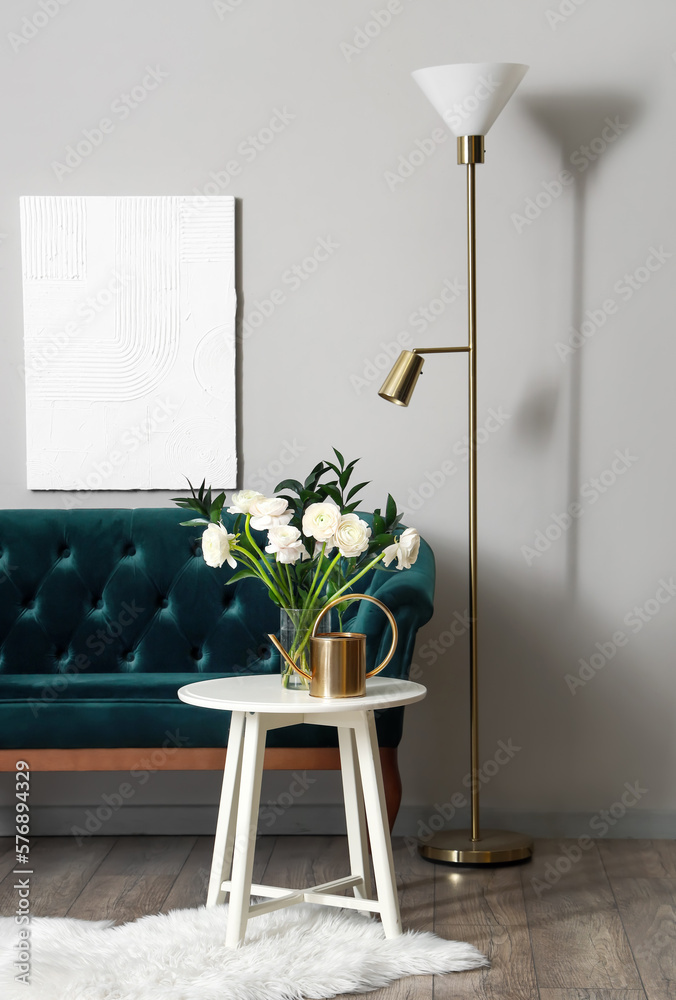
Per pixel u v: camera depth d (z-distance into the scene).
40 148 3.29
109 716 2.74
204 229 3.27
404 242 3.26
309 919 2.42
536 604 3.28
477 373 3.25
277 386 3.30
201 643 3.21
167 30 3.26
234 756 2.48
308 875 2.83
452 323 3.26
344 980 2.12
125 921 2.48
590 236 3.23
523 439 3.26
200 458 3.31
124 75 3.27
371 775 2.33
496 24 3.22
